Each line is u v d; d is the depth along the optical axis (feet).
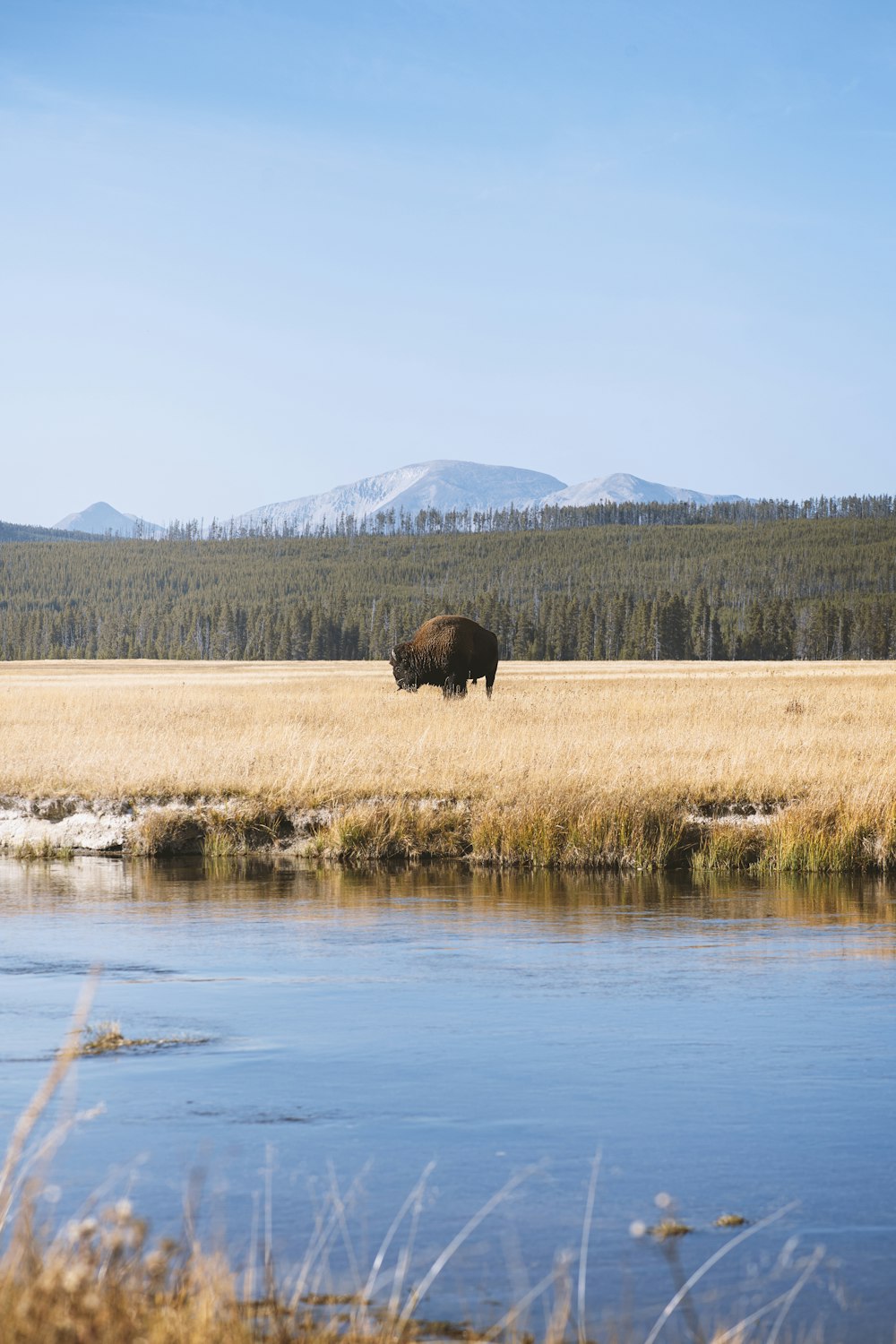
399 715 234.79
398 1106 51.44
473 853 132.36
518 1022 64.54
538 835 130.93
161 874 125.18
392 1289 35.83
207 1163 45.01
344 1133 48.26
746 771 152.46
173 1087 53.93
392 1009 67.46
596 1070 56.29
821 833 126.72
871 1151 46.26
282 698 311.06
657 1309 34.76
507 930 91.56
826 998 69.72
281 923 94.79
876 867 125.49
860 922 94.99
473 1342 32.68
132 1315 28.76
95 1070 56.39
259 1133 48.29
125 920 96.27
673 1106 51.34
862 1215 40.88
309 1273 36.63
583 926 93.45
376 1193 42.39
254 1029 63.57
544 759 160.66
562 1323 32.63
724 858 128.06
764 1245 38.78
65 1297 28.14
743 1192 42.70
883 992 71.20
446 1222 40.24
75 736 199.82
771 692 340.59
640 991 71.56
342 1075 55.47
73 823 146.51
